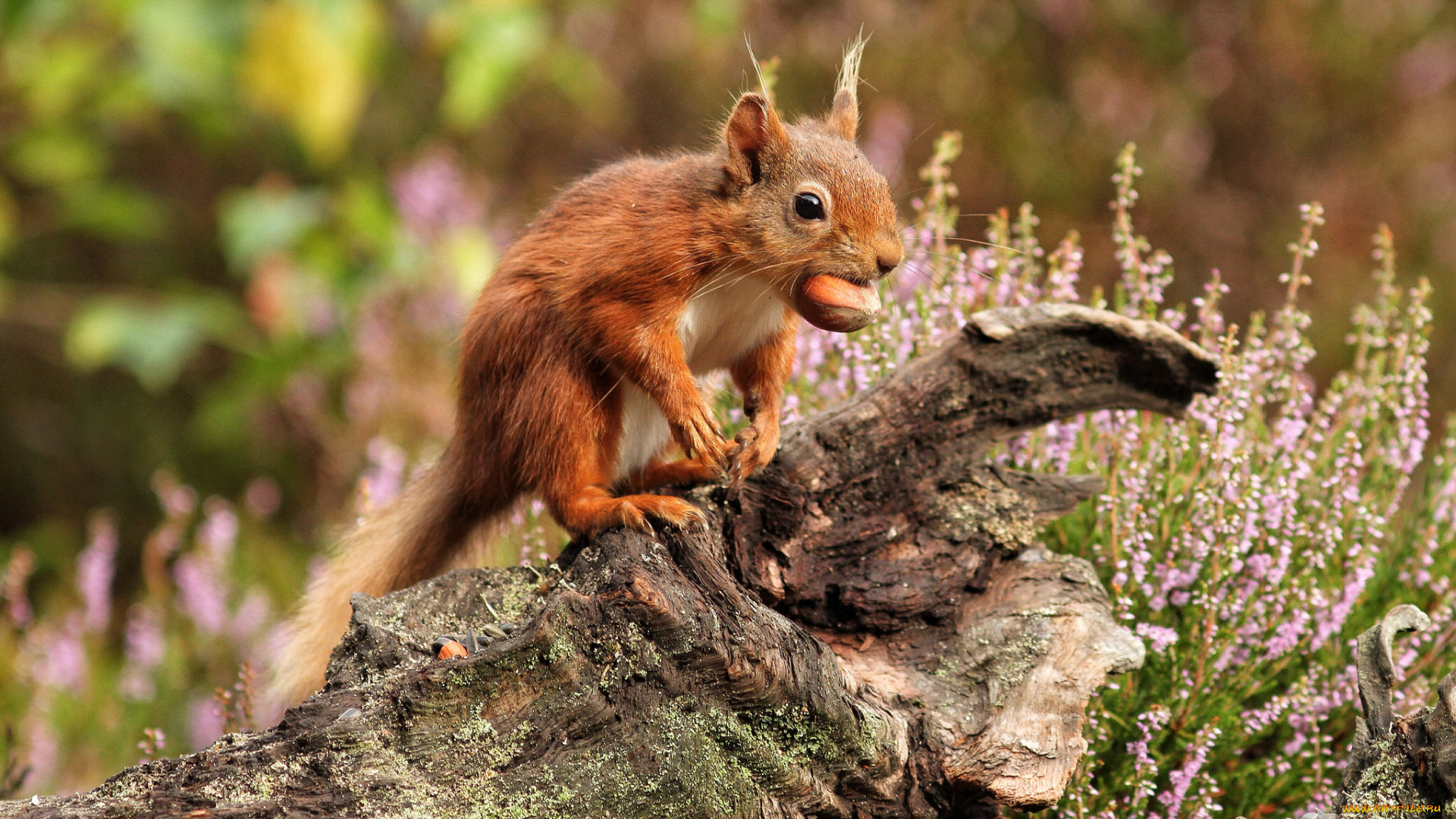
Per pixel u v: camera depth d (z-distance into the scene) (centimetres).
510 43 1355
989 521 629
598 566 551
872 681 583
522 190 1712
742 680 506
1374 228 1716
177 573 1082
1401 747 493
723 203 628
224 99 1356
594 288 613
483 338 638
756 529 616
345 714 469
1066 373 640
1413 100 1766
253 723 747
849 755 532
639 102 1747
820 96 1691
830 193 623
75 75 1320
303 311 1348
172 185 1680
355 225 1309
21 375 1650
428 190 1378
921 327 738
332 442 1398
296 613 779
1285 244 1673
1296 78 1741
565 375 622
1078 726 562
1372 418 743
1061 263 884
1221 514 646
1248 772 640
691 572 546
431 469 719
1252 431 729
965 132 1653
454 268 1320
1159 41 1747
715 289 644
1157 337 629
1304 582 668
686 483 664
